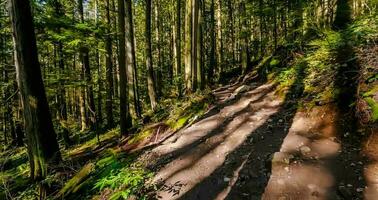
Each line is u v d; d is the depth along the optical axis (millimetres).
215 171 6281
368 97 6305
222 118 9344
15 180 8219
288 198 4922
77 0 16859
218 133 8258
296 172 5477
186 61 13227
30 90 7238
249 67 21453
